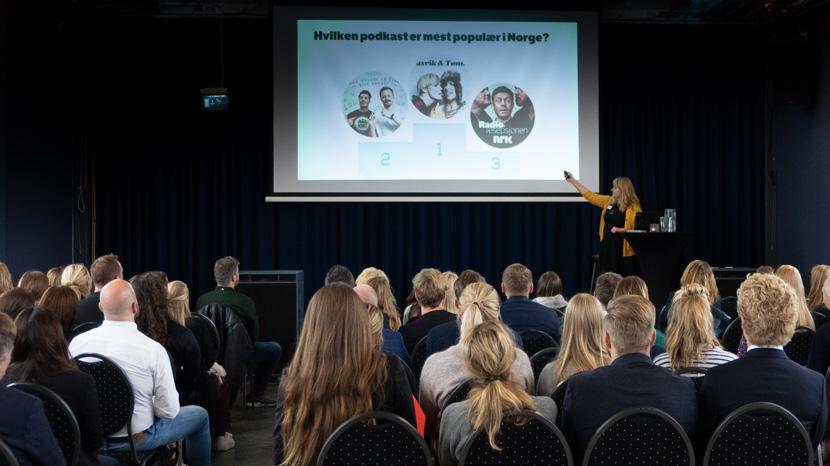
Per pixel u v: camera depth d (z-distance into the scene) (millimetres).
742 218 9211
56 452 2412
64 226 8297
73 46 8555
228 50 8836
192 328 4445
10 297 3533
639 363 2574
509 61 8656
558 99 8680
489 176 8656
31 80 7539
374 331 3086
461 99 8633
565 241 9102
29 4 7500
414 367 3992
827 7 7980
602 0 8742
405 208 9031
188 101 8852
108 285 3424
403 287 9016
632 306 2598
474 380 2467
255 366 5934
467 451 2330
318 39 8555
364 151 8594
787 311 2619
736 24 8977
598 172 8695
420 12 8609
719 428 2459
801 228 8539
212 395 4422
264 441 4977
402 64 8617
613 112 9086
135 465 3525
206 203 8922
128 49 8766
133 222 8891
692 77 9102
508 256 9109
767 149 9164
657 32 9016
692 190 9133
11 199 7125
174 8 8695
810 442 2496
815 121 8250
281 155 8562
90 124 8781
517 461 2346
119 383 3234
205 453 3740
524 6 8648
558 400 2857
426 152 8625
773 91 8430
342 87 8570
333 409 2270
